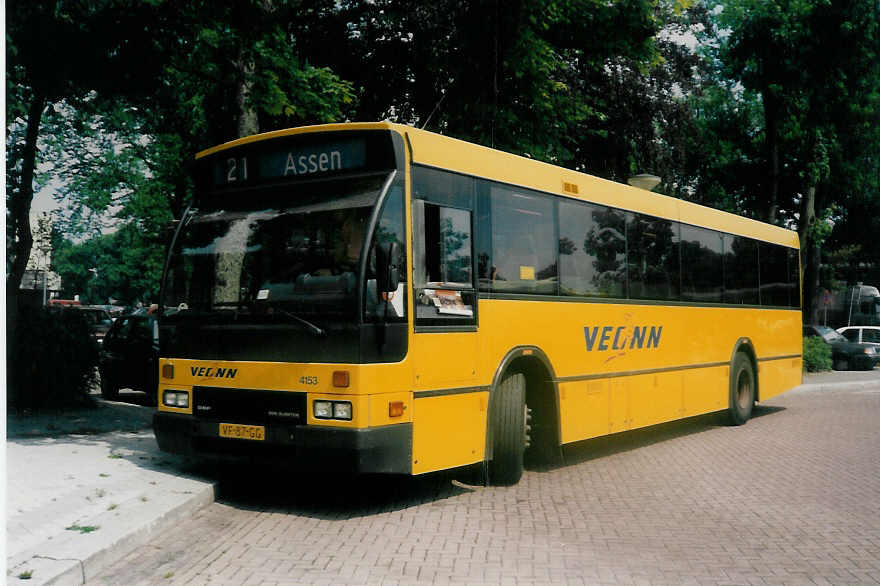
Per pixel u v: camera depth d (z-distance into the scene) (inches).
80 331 546.9
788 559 240.1
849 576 223.6
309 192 298.4
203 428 302.2
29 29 465.1
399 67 718.5
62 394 531.5
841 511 304.7
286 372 285.1
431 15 641.0
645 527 276.7
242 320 297.9
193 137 745.0
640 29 692.7
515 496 323.3
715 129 1325.0
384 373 277.7
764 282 606.5
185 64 522.0
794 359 652.7
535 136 698.2
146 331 658.2
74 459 351.9
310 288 285.3
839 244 1669.5
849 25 1019.3
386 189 283.4
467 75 652.7
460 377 309.7
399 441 280.1
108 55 511.8
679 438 504.1
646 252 452.1
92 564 213.6
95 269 3176.7
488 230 330.6
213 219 317.7
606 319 409.1
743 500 322.3
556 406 366.3
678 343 480.4
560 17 644.7
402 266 287.0
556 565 229.3
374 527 270.2
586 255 397.1
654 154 879.7
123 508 264.2
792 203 1379.2
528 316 350.6
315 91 553.0
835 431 537.6
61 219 1192.8
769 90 1096.8
